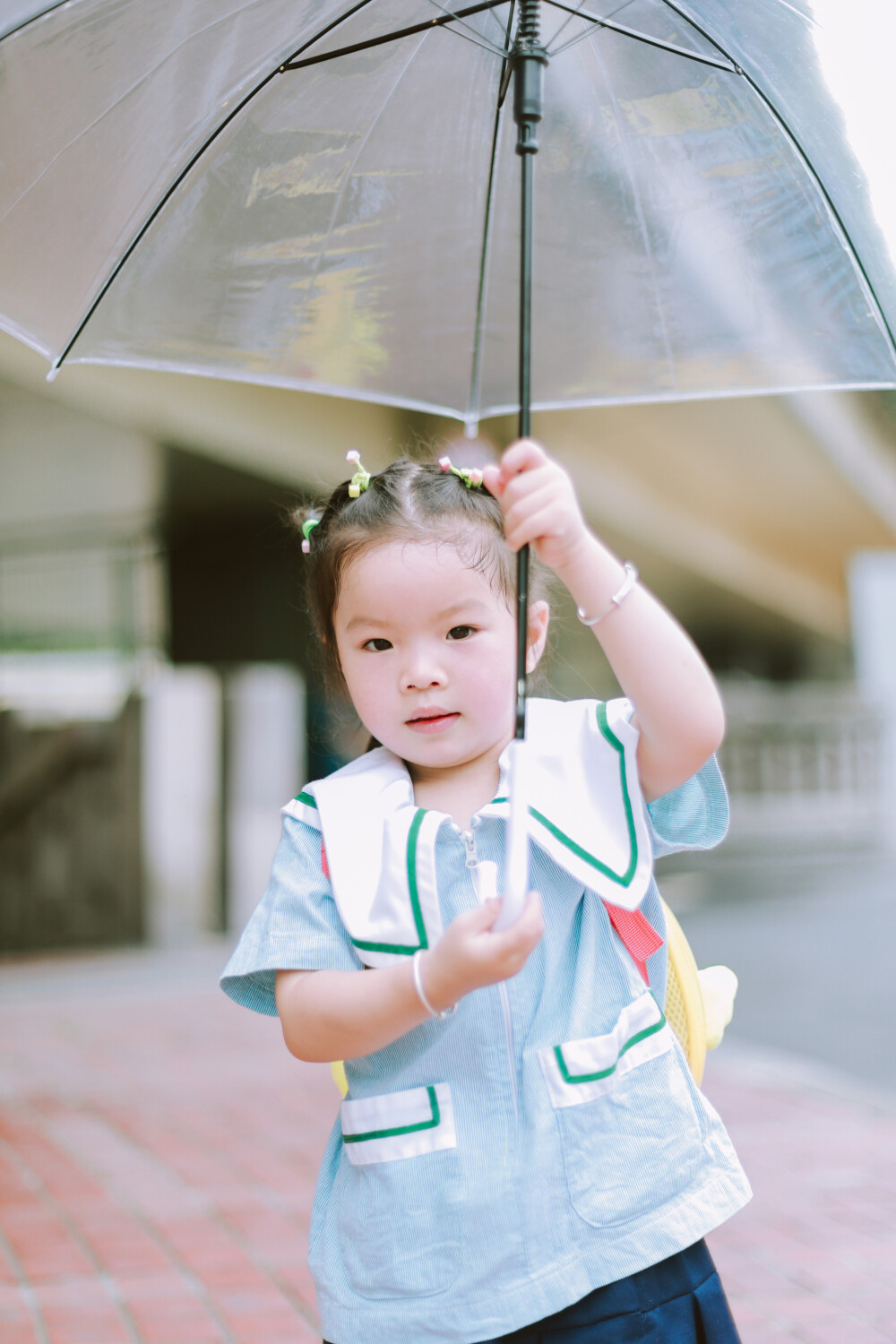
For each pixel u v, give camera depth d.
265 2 1.72
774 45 1.80
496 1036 1.42
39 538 9.08
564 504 1.33
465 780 1.56
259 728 9.68
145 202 1.90
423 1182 1.39
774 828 12.89
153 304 2.00
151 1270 3.31
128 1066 5.46
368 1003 1.32
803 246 1.99
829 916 8.91
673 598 12.55
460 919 1.27
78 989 7.34
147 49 1.75
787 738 13.13
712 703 1.44
